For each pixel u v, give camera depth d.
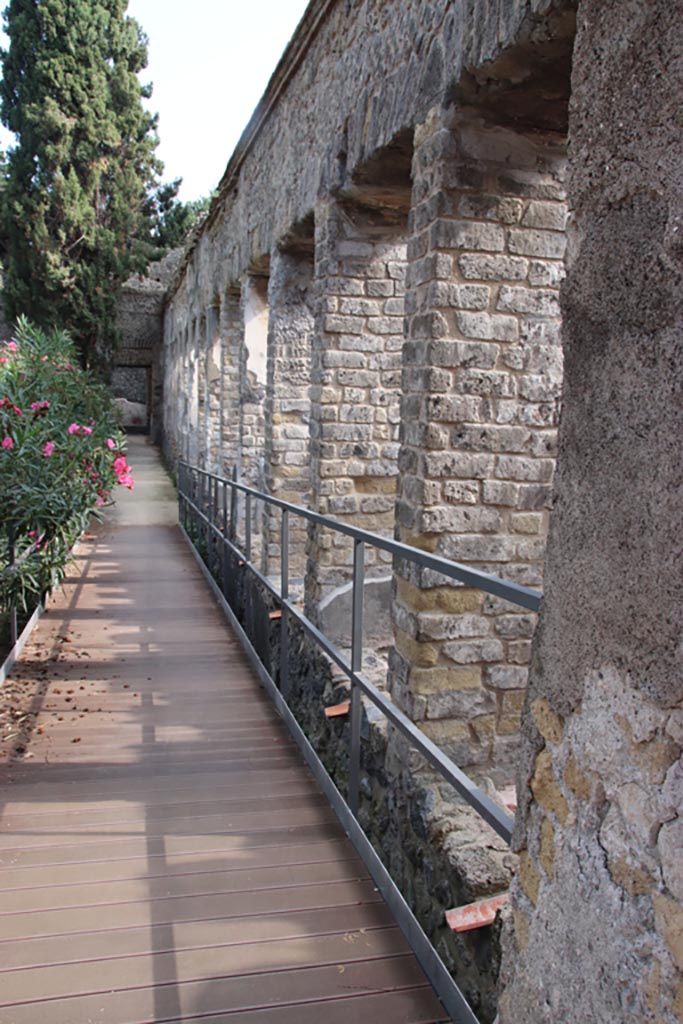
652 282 1.07
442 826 2.55
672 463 1.02
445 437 3.16
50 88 14.30
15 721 3.42
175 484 13.78
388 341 4.74
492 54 2.64
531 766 1.35
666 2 1.05
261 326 7.82
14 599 4.26
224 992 1.81
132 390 25.09
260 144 6.83
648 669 1.06
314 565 4.73
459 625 3.15
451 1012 1.74
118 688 3.88
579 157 1.24
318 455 4.73
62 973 1.86
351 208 4.59
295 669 4.45
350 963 1.91
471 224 3.10
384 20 3.62
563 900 1.24
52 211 14.76
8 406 4.46
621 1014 1.10
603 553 1.16
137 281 19.55
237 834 2.50
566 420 1.26
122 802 2.71
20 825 2.54
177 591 6.11
